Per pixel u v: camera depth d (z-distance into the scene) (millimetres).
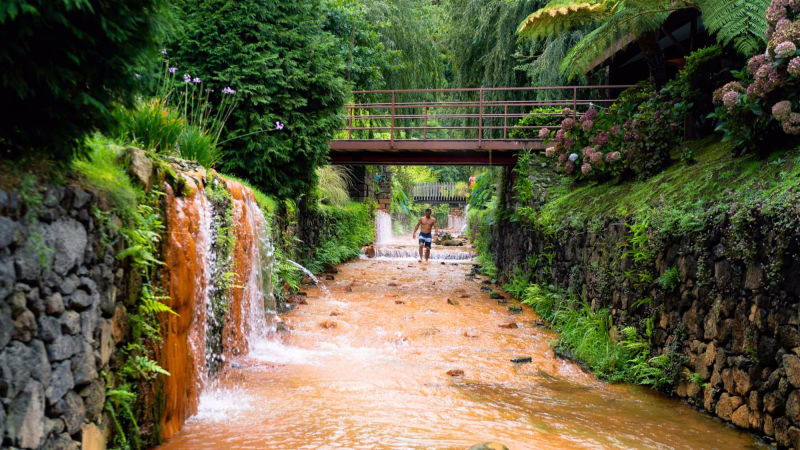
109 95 2758
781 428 3861
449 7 17281
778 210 3982
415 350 6754
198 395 4547
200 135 5863
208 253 4820
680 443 4094
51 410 2457
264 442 3826
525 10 14672
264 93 8820
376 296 10078
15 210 2191
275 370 5707
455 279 12820
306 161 9570
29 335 2283
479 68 16844
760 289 4133
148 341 3539
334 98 9570
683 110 7969
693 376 4934
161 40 2895
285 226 9523
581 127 9945
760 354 4109
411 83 18000
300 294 9773
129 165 3430
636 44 11594
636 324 6102
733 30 6367
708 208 5043
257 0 8875
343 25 14312
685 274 5203
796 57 4707
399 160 12984
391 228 26484
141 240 3301
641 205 6492
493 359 6453
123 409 3238
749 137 5277
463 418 4508
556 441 4078
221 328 5410
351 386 5277
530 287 9773
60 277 2510
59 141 2633
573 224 8305
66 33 2438
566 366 6266
